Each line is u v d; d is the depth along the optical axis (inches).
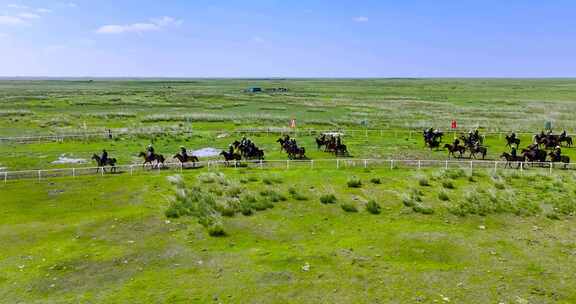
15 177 1238.3
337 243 749.3
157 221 855.7
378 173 1270.9
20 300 550.0
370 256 690.2
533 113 3080.7
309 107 3656.5
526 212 911.7
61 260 671.1
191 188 1083.3
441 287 584.4
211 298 553.6
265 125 2492.6
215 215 877.8
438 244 740.7
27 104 3548.2
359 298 553.6
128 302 543.5
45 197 1029.8
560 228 823.7
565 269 642.8
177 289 578.9
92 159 1448.1
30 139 1911.9
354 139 2000.5
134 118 2770.7
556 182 1122.7
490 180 1175.0
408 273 628.7
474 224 848.9
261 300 548.7
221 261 670.5
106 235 782.5
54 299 552.1
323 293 567.5
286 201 992.2
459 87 7504.9
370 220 872.3
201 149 1761.8
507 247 729.6
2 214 896.3
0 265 652.1
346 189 1089.4
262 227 831.1
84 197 1030.4
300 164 1432.1
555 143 1705.2
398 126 2422.5
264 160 1450.5
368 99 4530.0
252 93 5689.0
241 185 1109.1
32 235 778.2
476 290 575.8
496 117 2876.5
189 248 725.3
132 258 682.8
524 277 615.8
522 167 1359.5
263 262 665.6
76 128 2300.7
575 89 6437.0
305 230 816.3
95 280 607.5
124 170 1338.6
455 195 1030.4
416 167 1370.6
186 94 5226.4
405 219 877.8
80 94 5039.4
